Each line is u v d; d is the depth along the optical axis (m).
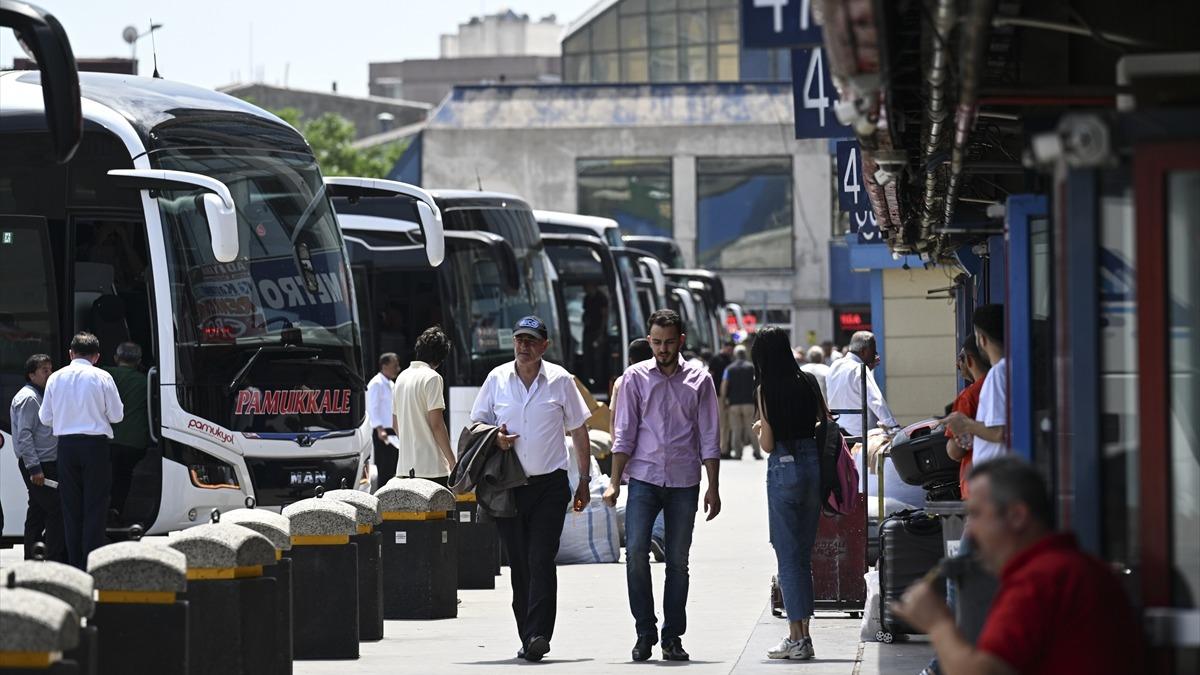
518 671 20.25
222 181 31.12
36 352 29.69
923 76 14.09
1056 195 10.41
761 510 47.34
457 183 109.19
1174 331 11.62
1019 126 15.94
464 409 44.62
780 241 108.19
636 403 21.20
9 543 30.06
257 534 17.64
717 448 21.25
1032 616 9.63
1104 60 14.88
